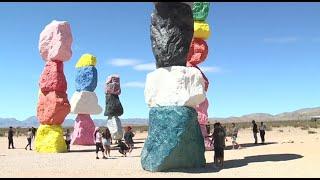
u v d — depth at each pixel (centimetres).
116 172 1459
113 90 3488
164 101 1500
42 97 2391
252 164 1554
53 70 2369
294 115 19600
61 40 2356
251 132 4803
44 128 2375
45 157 2045
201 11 2322
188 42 1570
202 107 2248
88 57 3266
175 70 1516
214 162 1559
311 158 1625
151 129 1497
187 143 1480
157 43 1559
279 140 2964
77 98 3183
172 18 1553
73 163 1775
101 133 2014
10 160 1902
